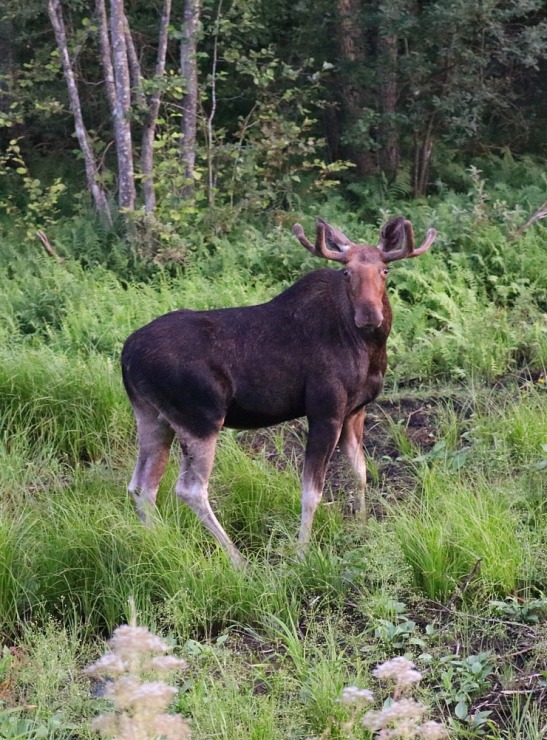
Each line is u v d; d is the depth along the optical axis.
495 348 13.16
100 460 10.84
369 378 9.40
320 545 9.28
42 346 12.88
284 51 22.00
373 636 7.96
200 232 17.19
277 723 6.95
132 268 16.58
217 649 7.80
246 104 22.69
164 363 9.16
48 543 8.79
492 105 22.77
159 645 5.54
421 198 19.73
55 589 8.53
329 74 21.28
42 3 19.59
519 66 23.00
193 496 9.22
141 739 5.08
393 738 5.93
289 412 9.50
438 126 20.70
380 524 9.09
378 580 8.35
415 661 7.56
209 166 18.27
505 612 7.96
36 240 18.08
